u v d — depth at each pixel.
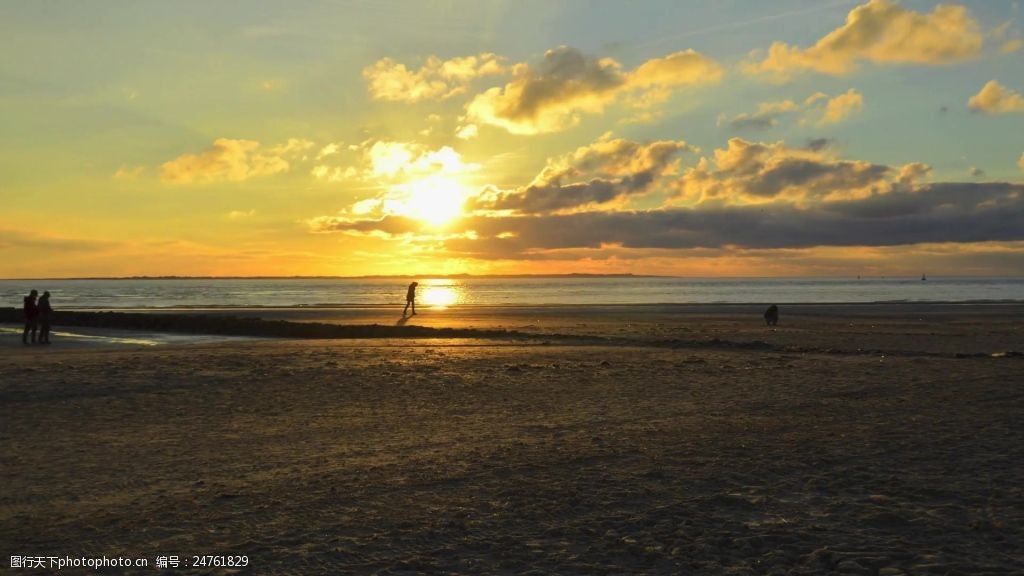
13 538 6.77
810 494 8.22
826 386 17.11
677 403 14.77
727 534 6.89
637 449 10.50
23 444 10.84
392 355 23.17
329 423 12.61
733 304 75.19
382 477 8.97
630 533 6.93
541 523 7.22
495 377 18.42
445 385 17.09
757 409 14.02
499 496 8.16
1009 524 7.13
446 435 11.60
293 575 5.89
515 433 11.75
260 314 52.91
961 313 57.31
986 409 13.88
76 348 26.17
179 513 7.50
